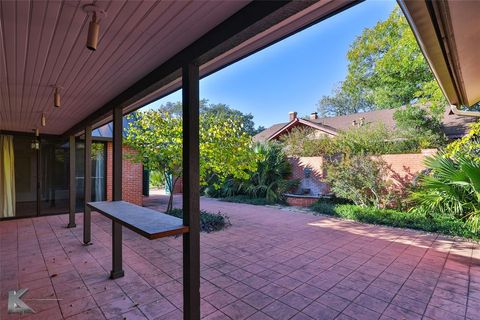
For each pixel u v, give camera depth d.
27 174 7.85
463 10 1.53
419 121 9.06
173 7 1.59
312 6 1.58
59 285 3.22
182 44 2.09
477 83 2.85
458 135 8.67
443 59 2.13
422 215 6.02
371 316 2.55
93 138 8.41
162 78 2.47
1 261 4.04
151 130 6.91
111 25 1.80
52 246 4.80
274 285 3.21
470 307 2.70
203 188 12.48
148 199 11.51
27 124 5.92
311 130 11.62
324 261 3.99
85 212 4.94
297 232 5.70
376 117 12.86
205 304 2.78
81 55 2.31
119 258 3.45
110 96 3.60
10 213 7.30
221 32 1.77
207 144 6.31
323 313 2.61
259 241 5.05
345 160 7.93
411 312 2.61
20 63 2.48
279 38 1.97
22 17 1.70
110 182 8.97
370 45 11.32
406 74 10.35
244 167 6.92
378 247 4.63
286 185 9.70
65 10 1.63
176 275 3.53
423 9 1.48
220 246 4.75
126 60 2.41
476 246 4.62
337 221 6.75
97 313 2.62
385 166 7.34
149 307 2.73
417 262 3.91
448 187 5.46
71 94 3.49
